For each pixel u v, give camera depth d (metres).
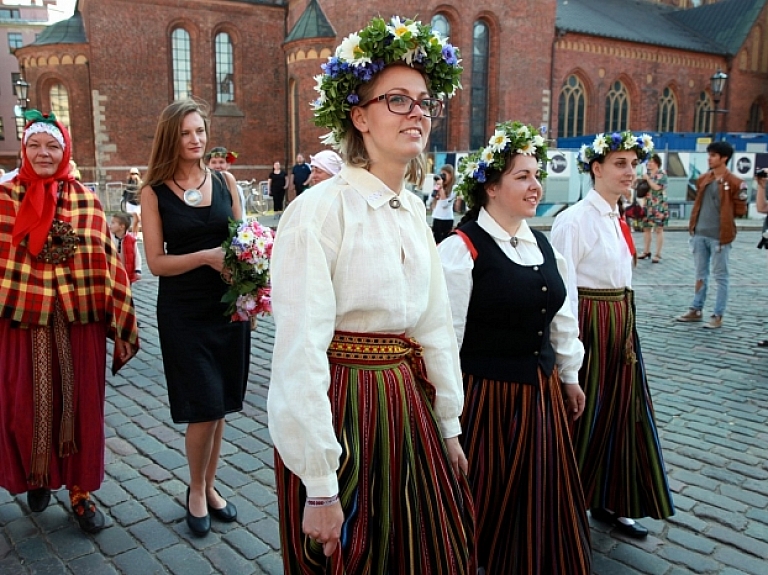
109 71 26.98
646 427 3.21
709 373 6.01
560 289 2.68
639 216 12.78
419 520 1.91
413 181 2.05
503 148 2.57
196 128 3.17
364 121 1.88
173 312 3.15
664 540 3.34
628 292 3.27
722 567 3.11
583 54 33.81
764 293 9.87
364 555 1.82
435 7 27.72
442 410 2.12
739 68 40.34
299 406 1.69
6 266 3.11
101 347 3.37
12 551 3.18
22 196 3.19
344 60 1.83
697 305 8.03
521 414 2.58
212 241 3.24
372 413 1.86
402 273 1.88
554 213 21.14
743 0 42.09
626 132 3.19
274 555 3.17
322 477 1.70
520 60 30.56
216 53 28.97
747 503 3.70
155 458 4.24
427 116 1.88
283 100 30.28
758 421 4.87
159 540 3.29
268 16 29.52
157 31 27.56
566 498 2.61
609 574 3.04
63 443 3.24
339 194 1.85
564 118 34.12
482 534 2.61
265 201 24.94
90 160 27.94
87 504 3.38
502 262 2.59
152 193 3.19
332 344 1.89
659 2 46.91
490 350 2.61
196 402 3.16
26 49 27.41
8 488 3.24
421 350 2.02
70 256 3.21
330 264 1.81
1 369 3.18
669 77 37.56
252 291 3.16
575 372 2.86
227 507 3.51
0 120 51.47
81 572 3.02
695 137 28.34
